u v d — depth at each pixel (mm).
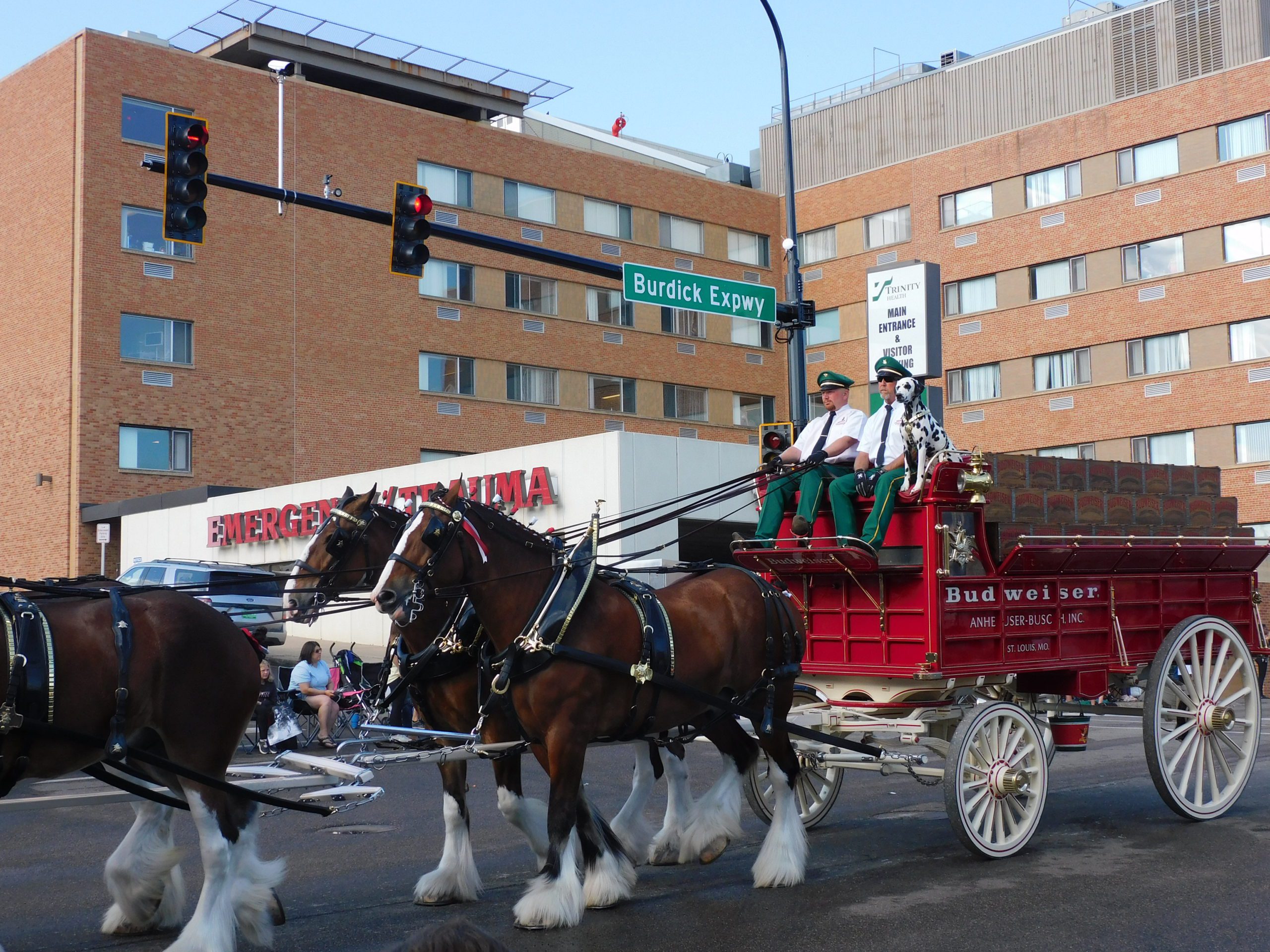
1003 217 42906
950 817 8820
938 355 17984
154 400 37000
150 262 37062
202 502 35625
